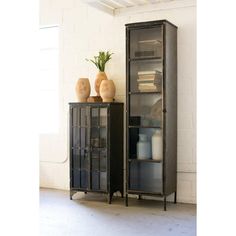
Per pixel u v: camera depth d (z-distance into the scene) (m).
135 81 3.92
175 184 3.95
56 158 4.75
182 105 4.00
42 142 4.82
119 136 4.16
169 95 3.77
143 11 4.19
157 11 4.12
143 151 3.83
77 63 4.63
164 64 3.66
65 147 4.69
